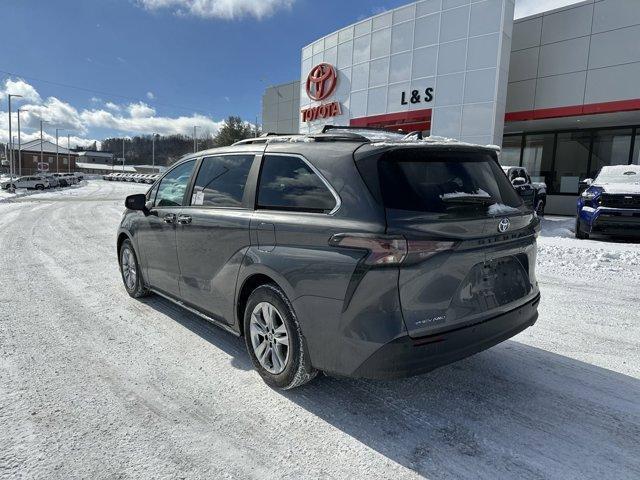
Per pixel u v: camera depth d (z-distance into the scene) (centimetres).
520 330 318
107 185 6391
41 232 1184
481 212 284
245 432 272
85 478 230
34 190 4566
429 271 254
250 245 328
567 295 574
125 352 387
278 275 297
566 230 1238
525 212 323
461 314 271
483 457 248
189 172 433
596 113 1564
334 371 274
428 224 254
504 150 2120
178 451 253
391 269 248
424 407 301
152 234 464
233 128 6738
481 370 355
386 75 1833
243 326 352
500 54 1503
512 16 1532
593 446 258
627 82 1487
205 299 387
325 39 2122
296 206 305
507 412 294
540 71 1686
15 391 318
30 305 518
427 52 1683
